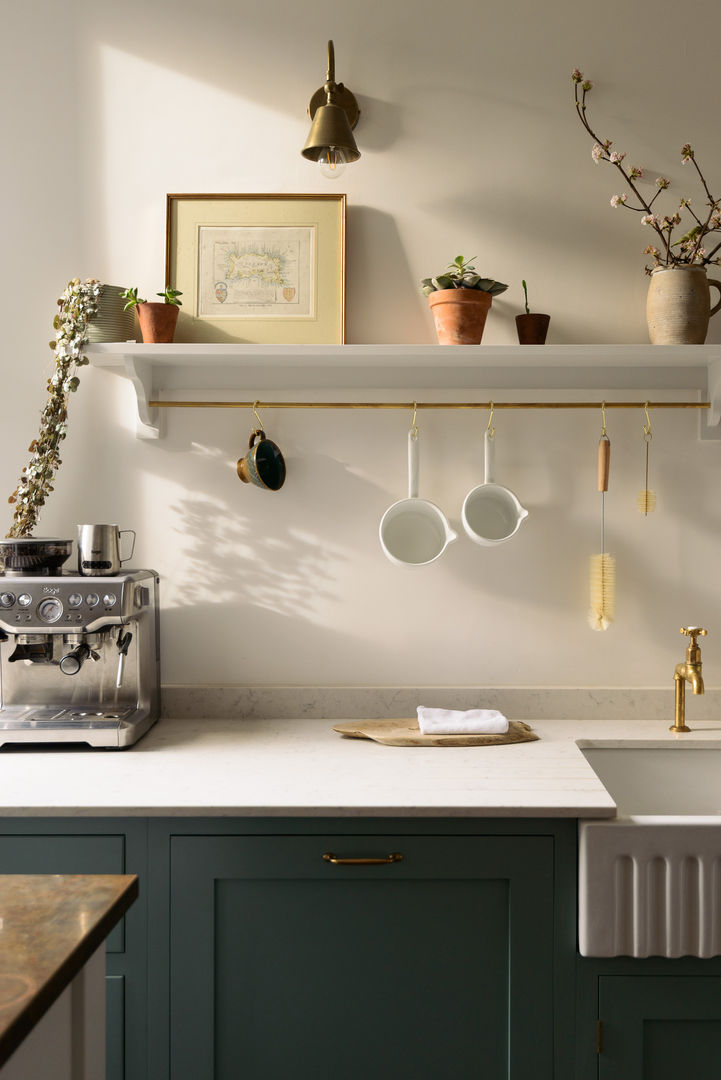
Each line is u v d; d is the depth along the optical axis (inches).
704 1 81.0
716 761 76.2
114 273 82.4
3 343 82.7
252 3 81.4
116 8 81.6
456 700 82.3
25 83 82.0
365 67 81.4
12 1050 27.7
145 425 81.4
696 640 80.8
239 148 82.0
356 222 82.0
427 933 61.1
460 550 82.8
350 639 83.4
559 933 60.4
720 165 81.6
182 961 60.9
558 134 81.8
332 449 82.8
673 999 60.0
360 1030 61.4
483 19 81.3
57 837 60.6
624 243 82.2
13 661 73.9
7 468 83.1
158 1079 61.2
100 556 74.2
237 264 80.5
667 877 58.9
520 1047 60.7
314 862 60.6
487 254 82.3
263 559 83.2
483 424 82.7
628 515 82.8
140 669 76.2
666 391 82.4
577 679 83.3
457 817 60.0
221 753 71.2
